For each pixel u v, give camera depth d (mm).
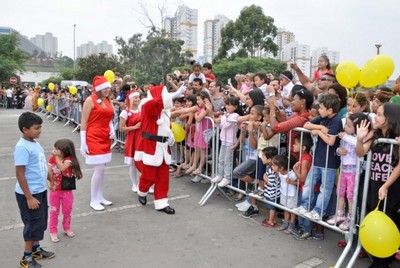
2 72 35531
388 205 3623
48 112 18266
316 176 4250
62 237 4453
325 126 4086
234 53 33750
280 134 4828
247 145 5328
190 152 6578
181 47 34281
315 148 4207
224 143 5621
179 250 4133
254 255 4031
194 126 6418
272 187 4691
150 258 3939
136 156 5449
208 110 5914
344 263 3861
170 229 4719
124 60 42344
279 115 4863
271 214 4816
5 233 4535
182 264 3816
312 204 4344
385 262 3670
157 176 5332
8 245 4207
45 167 3809
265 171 4953
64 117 15773
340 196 4004
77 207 5504
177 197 5988
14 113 21469
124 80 11133
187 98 6355
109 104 5465
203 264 3822
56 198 4293
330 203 4211
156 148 5211
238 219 5066
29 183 3611
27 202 3568
